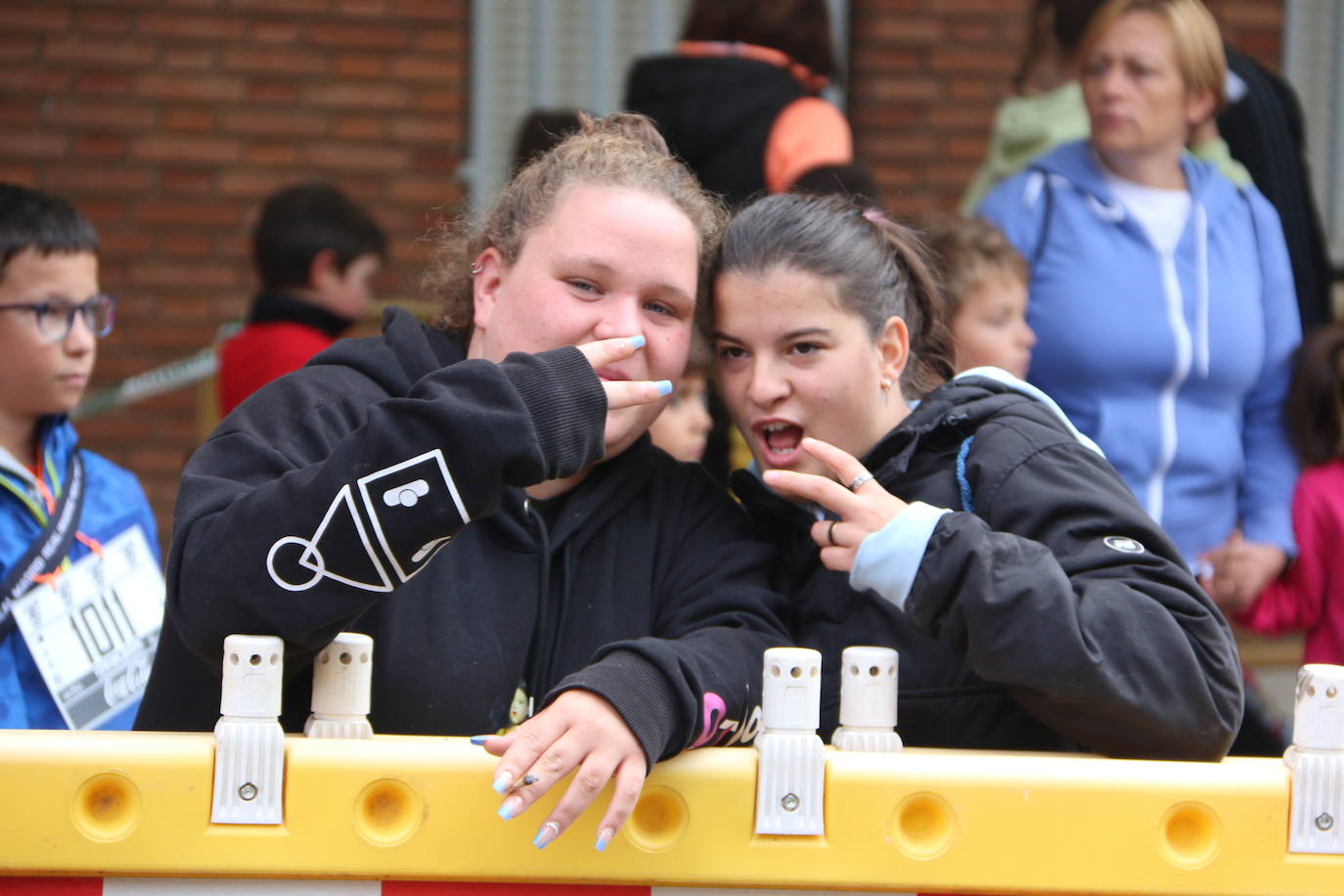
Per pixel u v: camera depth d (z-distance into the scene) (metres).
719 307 3.69
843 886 2.76
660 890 2.76
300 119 11.65
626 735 2.72
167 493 11.64
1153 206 5.89
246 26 11.58
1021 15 11.70
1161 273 5.82
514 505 3.55
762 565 3.77
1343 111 11.67
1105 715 3.04
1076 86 6.80
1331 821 2.80
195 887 2.66
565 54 11.89
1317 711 2.80
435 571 3.50
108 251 11.55
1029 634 2.98
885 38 11.65
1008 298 5.51
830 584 3.68
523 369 2.90
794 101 6.34
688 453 5.78
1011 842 2.76
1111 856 2.78
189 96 11.57
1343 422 6.04
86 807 2.62
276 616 2.84
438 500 2.81
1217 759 3.18
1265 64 11.65
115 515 5.13
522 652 3.55
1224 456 5.89
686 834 2.74
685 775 2.75
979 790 2.76
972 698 3.49
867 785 2.76
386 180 11.73
